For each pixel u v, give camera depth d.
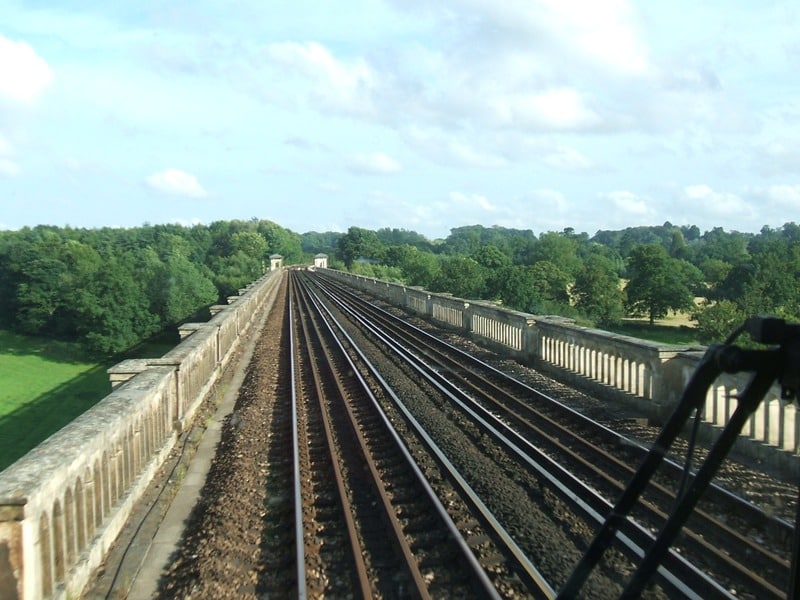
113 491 6.91
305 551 6.52
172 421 10.43
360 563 6.14
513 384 14.79
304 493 8.17
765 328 2.12
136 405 7.67
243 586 5.91
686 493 2.23
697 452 9.45
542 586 5.52
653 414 11.44
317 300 46.75
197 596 5.66
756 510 6.89
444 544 6.63
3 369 50.38
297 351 20.88
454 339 24.08
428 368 17.28
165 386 9.80
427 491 7.83
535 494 7.95
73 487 5.49
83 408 37.03
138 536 6.74
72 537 5.45
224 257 116.31
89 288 57.34
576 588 2.36
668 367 11.12
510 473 8.81
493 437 10.40
